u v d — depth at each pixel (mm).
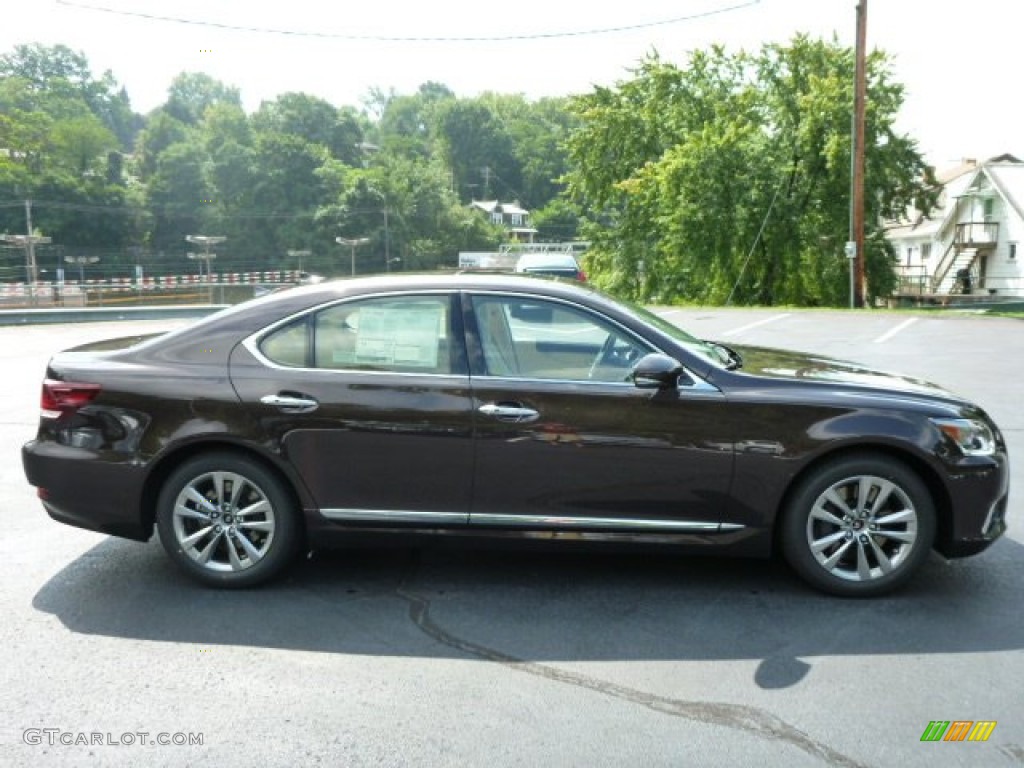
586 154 43250
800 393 4324
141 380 4469
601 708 3348
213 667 3691
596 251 45156
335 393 4383
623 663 3719
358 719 3273
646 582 4629
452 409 4336
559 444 4305
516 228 120750
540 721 3256
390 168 105875
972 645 3875
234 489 4484
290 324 4520
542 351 4422
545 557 5016
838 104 33531
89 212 90312
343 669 3674
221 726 3227
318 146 104188
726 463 4289
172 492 4480
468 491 4379
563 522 4371
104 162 106188
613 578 4688
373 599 4414
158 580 4668
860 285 27656
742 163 36344
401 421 4348
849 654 3789
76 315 26156
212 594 4477
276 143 98562
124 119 152875
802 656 3775
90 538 5348
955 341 15312
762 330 17891
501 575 4738
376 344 4461
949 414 4336
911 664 3695
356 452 4383
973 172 56625
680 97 40906
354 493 4422
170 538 4508
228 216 96750
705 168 36406
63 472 4477
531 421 4305
